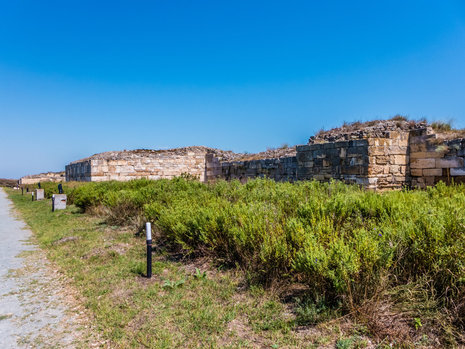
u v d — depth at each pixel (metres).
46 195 24.72
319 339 3.31
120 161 24.98
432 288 3.58
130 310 4.25
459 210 4.60
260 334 3.54
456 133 11.84
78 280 5.56
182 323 3.84
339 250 3.84
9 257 7.32
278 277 4.68
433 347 3.00
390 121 17.59
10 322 4.12
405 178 12.23
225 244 5.80
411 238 4.11
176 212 7.29
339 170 12.86
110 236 8.86
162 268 5.89
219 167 22.67
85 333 3.81
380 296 3.61
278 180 16.73
